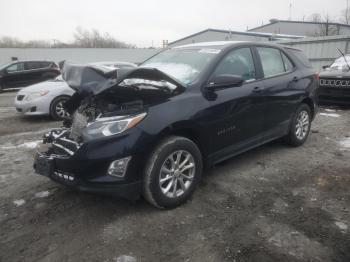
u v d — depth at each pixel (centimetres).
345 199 377
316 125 725
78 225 331
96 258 282
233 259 277
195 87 377
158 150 338
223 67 414
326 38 1683
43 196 396
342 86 858
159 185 341
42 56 3061
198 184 418
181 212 352
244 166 478
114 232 318
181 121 350
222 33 3528
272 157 514
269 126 484
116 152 317
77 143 339
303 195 388
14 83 1684
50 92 836
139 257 282
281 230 317
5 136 686
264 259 276
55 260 281
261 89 454
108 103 357
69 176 333
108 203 373
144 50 3484
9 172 476
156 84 360
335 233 311
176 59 447
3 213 359
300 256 279
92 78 342
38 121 841
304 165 482
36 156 371
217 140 400
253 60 462
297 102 532
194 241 302
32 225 334
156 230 320
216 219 337
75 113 390
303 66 562
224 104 397
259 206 362
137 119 326
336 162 493
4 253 291
